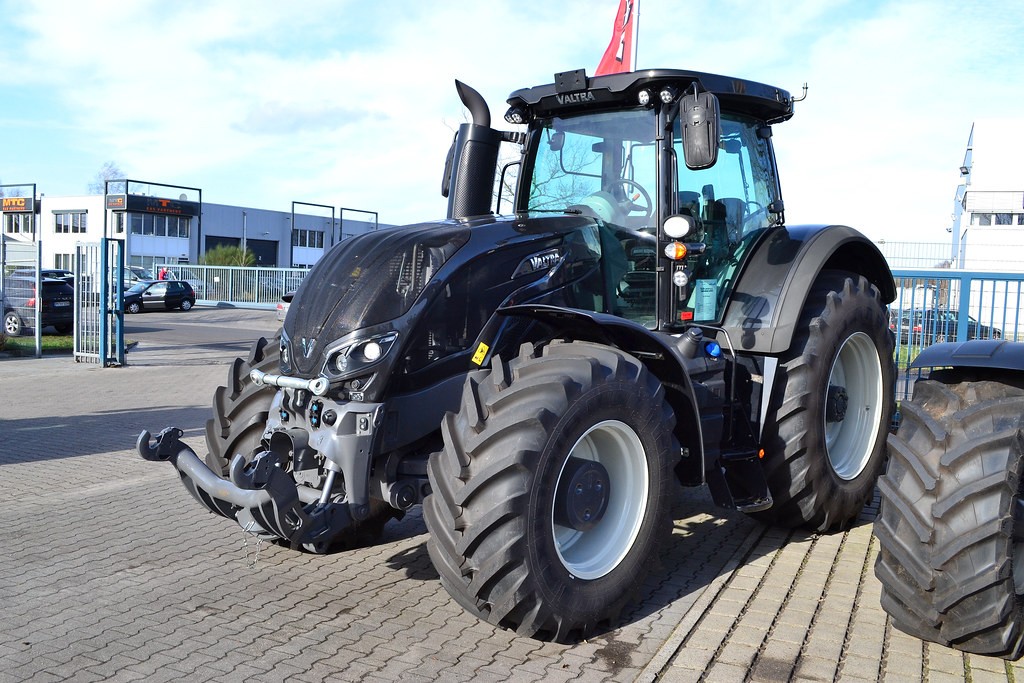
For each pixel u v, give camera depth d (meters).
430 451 4.04
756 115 5.39
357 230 66.38
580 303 4.51
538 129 5.18
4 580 4.32
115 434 8.38
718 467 4.45
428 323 3.95
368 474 3.78
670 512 3.97
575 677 3.28
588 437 3.86
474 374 3.87
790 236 5.22
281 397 3.97
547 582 3.45
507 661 3.42
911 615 3.47
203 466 3.92
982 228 33.31
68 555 4.72
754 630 3.65
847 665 3.32
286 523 3.60
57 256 53.69
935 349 3.73
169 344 18.92
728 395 4.71
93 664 3.37
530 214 4.73
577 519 3.68
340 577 4.39
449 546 3.44
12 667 3.34
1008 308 7.50
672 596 4.12
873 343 5.29
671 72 4.56
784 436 4.79
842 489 4.96
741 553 4.71
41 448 7.70
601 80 4.72
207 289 37.44
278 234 60.53
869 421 5.35
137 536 5.08
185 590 4.20
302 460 3.81
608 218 4.86
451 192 4.96
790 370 4.80
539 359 3.67
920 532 3.33
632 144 4.79
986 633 3.31
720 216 5.04
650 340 3.94
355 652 3.49
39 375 13.13
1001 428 3.32
